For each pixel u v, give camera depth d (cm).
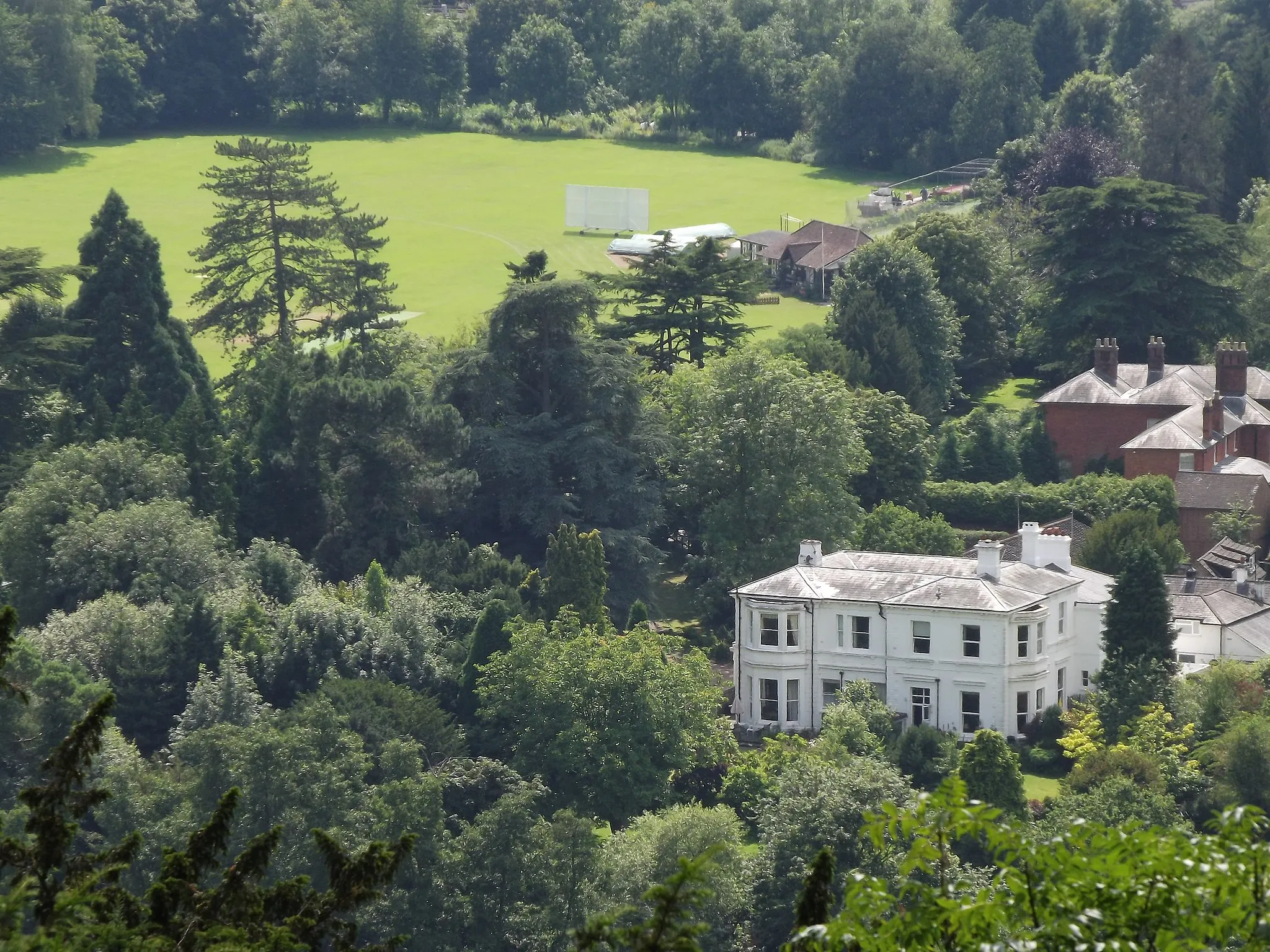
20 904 4984
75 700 16750
